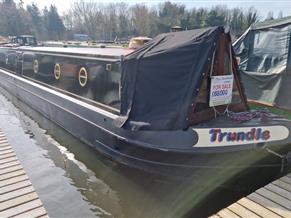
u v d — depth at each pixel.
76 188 6.00
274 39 9.27
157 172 5.46
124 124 5.41
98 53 6.85
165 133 5.05
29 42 25.61
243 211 4.26
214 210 5.23
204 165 5.05
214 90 5.14
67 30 87.88
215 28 4.91
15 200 4.44
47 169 6.79
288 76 8.56
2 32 69.12
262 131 5.06
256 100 9.41
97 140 6.80
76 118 7.59
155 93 5.21
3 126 9.88
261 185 5.39
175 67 5.04
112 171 6.48
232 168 5.13
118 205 5.45
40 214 4.15
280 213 4.19
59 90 8.87
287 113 8.12
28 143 8.34
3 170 5.36
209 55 4.87
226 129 4.95
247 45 10.23
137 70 5.36
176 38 5.41
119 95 6.04
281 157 5.28
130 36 76.81
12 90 14.25
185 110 4.91
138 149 5.51
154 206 5.41
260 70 9.59
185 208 5.31
